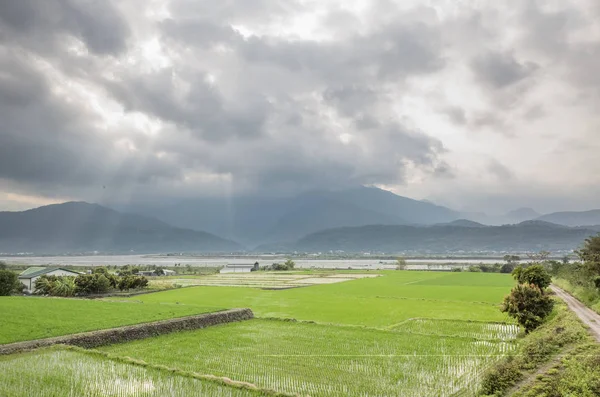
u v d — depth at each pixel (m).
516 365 24.16
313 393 23.00
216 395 22.02
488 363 28.97
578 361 23.02
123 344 34.62
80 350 30.03
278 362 29.19
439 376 25.97
